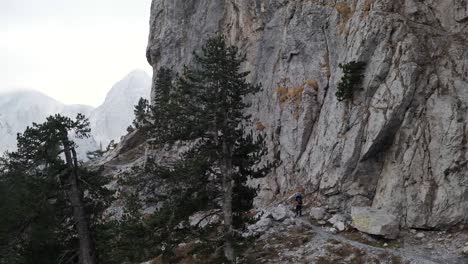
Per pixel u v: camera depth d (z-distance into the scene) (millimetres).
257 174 28281
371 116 37062
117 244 26438
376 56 39312
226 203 26359
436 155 32656
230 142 27188
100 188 29891
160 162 29188
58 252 28875
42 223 27141
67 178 28500
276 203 43406
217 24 78625
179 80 29031
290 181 44656
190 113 27578
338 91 40656
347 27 47219
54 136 27094
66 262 28656
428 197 31578
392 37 39438
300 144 45625
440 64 36688
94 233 29641
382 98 36969
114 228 27906
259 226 35469
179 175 26062
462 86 34625
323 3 53500
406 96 35438
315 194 40125
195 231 26453
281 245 31938
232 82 27938
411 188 32750
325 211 37406
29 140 27234
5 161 27594
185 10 91250
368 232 30891
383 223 30656
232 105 27891
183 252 33312
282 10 60281
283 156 47094
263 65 59906
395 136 35531
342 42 47406
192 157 27000
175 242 25750
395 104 35594
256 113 56375
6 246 26516
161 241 25438
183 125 27297
